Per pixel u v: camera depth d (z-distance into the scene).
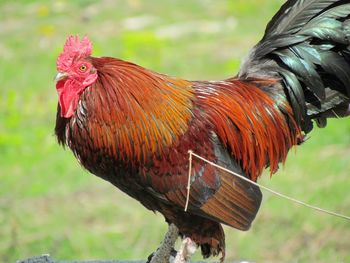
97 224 17.69
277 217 17.34
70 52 10.96
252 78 11.97
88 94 11.02
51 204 18.47
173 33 29.19
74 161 20.53
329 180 18.62
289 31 11.92
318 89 11.77
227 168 11.33
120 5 32.12
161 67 26.03
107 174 11.43
